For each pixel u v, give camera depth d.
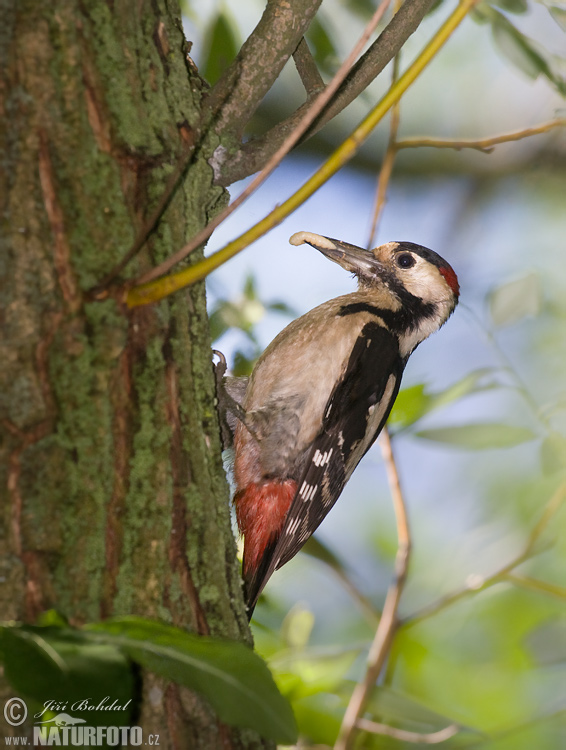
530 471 11.84
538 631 9.15
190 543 4.46
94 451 4.10
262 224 4.14
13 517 3.92
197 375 4.68
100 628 3.62
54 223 4.06
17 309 3.97
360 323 8.30
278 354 7.98
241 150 5.61
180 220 4.60
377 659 7.32
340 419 7.94
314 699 8.22
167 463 4.36
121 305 4.20
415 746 7.35
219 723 4.39
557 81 7.55
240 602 4.79
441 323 9.26
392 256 9.12
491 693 11.13
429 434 7.59
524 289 7.73
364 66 5.94
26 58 4.07
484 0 7.60
